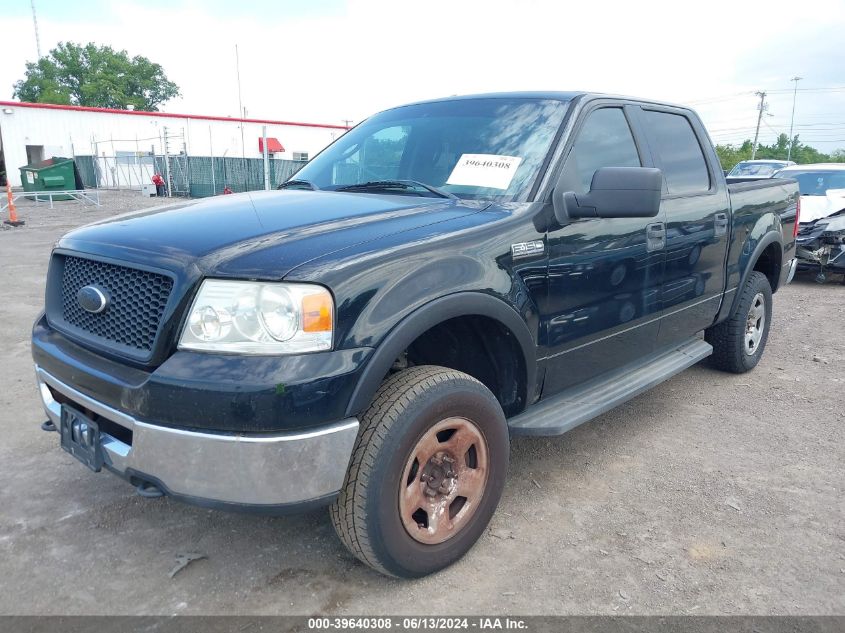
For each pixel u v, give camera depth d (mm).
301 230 2518
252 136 39344
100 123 36062
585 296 3180
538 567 2723
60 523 3020
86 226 2975
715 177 4395
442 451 2592
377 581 2627
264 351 2148
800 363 5605
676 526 3045
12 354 5527
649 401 4672
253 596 2531
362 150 3779
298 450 2152
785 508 3217
